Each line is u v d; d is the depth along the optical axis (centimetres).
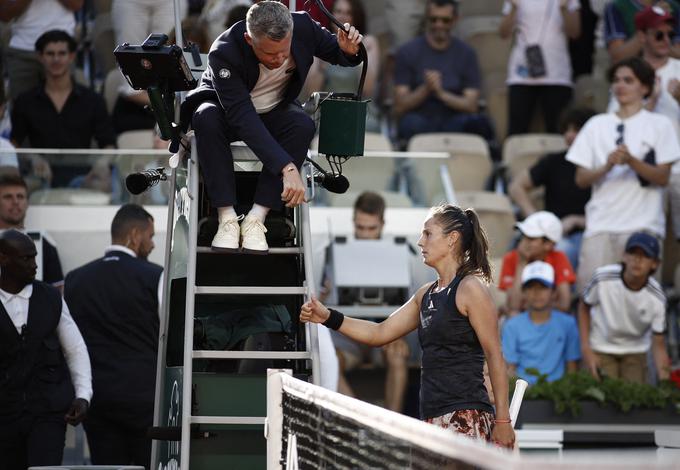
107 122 3488
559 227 3050
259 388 1653
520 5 4000
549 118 4022
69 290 2366
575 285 3322
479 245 1623
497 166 3878
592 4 4119
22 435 2156
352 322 1648
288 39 1645
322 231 3159
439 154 3300
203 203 1856
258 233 1705
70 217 2909
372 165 3272
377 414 1020
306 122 1758
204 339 1780
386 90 4188
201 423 1608
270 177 1725
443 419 1573
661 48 3650
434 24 3962
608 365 2911
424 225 1634
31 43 3694
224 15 3506
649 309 2872
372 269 3017
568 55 4028
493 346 1558
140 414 2323
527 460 714
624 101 3309
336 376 2081
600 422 2497
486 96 4231
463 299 1566
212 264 1884
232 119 1681
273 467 1439
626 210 3259
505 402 1555
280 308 1873
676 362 3316
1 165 2883
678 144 3284
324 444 1218
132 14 3559
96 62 3953
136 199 2969
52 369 2173
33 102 3434
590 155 3341
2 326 2127
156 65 1648
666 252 3575
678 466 672
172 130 1728
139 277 2345
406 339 3012
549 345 2859
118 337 2334
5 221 2834
